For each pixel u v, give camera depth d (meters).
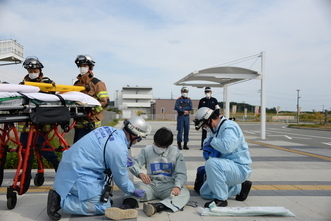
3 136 3.45
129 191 3.16
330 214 3.16
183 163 3.58
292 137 14.22
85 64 4.39
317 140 12.83
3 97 2.83
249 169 3.47
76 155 2.89
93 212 2.95
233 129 3.45
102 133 3.01
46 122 3.23
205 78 12.25
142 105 76.56
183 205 3.26
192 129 18.66
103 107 4.38
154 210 2.98
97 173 2.99
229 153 3.50
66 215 3.03
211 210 3.11
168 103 60.75
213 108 8.22
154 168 3.55
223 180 3.33
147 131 3.13
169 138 3.42
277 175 5.18
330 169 5.78
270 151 8.33
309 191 4.11
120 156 2.90
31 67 3.90
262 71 11.08
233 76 10.80
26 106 3.06
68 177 2.86
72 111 3.93
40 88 3.57
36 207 3.27
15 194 3.18
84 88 4.27
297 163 6.42
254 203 3.55
